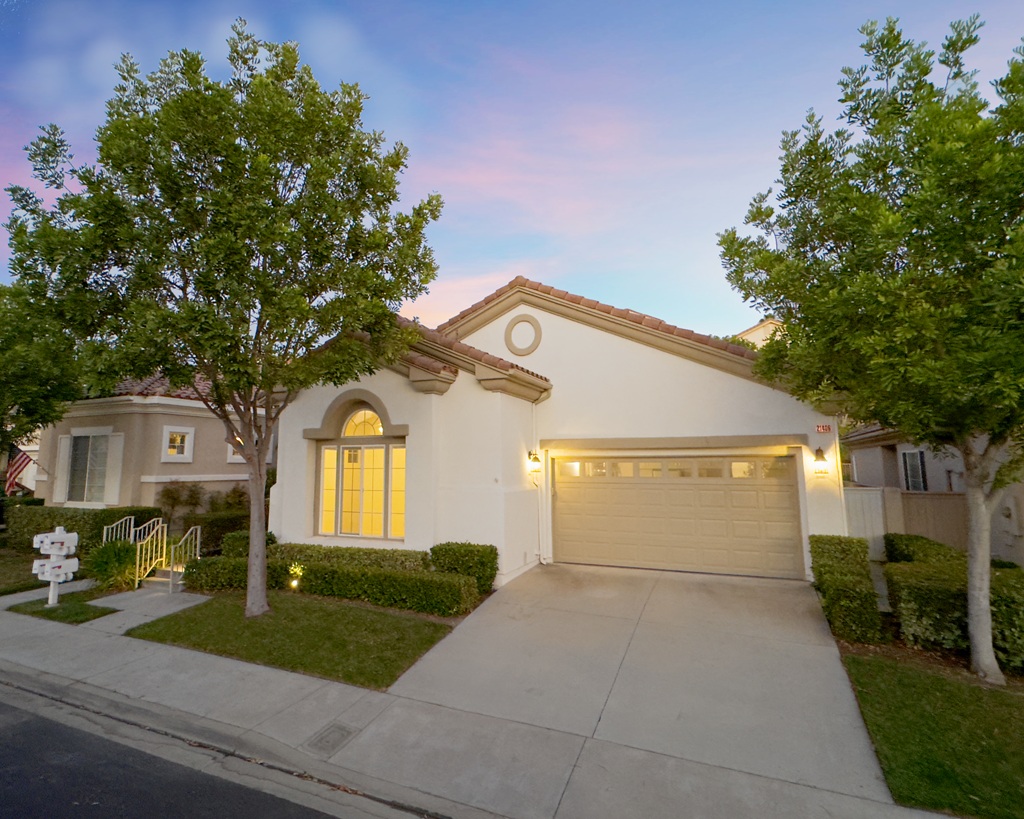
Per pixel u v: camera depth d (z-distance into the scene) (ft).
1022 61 17.46
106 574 33.01
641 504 35.88
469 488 32.81
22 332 36.04
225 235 22.54
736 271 23.89
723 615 26.14
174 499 50.37
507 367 31.81
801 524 32.27
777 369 24.09
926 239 17.95
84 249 22.70
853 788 13.80
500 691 19.34
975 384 16.42
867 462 63.26
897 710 17.04
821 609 26.55
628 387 36.76
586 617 26.37
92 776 14.78
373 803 13.83
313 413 37.27
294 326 24.90
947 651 21.31
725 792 13.71
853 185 20.88
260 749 16.03
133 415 50.31
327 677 20.65
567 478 37.86
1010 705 16.99
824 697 18.28
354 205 27.53
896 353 17.65
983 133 16.35
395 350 29.07
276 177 25.27
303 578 30.71
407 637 24.02
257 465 27.84
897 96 20.76
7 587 33.83
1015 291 14.96
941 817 12.69
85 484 52.39
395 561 32.12
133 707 18.58
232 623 25.93
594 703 18.38
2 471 67.51
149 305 23.67
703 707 17.92
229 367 23.31
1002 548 31.50
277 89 25.45
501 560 31.63
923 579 22.85
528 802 13.52
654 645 22.93
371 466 36.22
